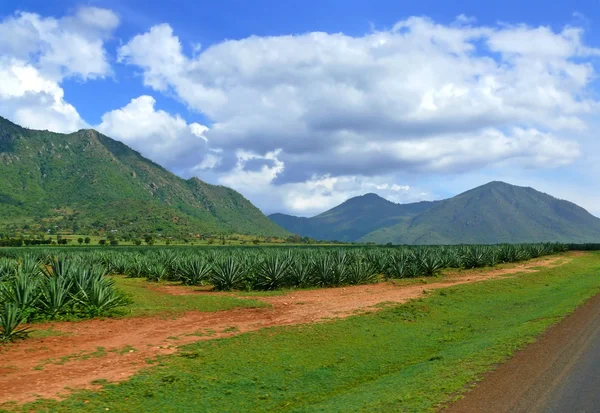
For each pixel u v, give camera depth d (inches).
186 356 411.8
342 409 279.1
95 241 5757.9
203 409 304.5
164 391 330.0
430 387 302.2
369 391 317.1
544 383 294.4
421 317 612.4
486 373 325.7
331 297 809.5
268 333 500.7
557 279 1118.4
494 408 251.0
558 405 252.2
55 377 354.3
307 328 524.4
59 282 613.9
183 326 557.0
